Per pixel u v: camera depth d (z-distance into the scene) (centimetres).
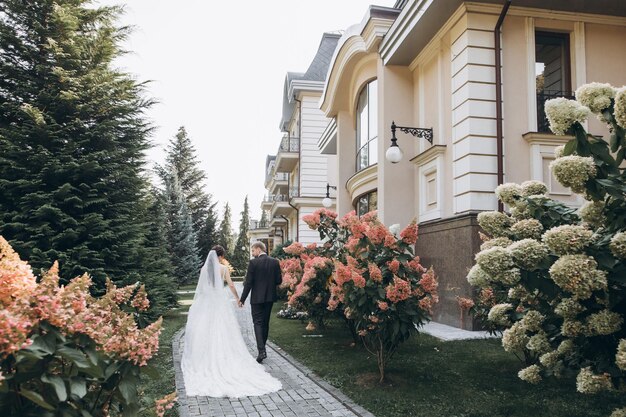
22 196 796
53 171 798
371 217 665
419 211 1062
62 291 199
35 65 851
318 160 2519
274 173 3381
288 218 3108
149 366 230
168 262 1345
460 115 874
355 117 1464
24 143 810
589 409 398
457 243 851
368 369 561
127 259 889
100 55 906
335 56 1427
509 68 876
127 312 279
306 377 559
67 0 896
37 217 773
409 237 498
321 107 1725
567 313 258
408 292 462
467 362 573
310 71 2652
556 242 242
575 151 275
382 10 1157
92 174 851
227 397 482
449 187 934
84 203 822
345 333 855
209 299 606
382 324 475
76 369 198
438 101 988
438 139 989
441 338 734
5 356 166
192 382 521
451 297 866
